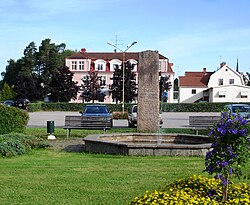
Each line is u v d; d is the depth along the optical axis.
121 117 40.22
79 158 12.64
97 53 78.31
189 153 12.76
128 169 10.44
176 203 4.92
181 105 60.28
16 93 66.19
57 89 69.50
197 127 21.98
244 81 87.62
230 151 5.43
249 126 5.46
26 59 96.00
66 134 21.38
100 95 70.06
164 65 73.31
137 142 17.12
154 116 20.58
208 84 80.44
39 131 23.16
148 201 5.10
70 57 75.50
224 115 5.67
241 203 5.22
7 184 8.60
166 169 10.41
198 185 5.93
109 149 13.70
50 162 11.75
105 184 8.62
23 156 13.28
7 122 18.66
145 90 20.62
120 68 66.31
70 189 8.16
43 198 7.45
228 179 5.51
